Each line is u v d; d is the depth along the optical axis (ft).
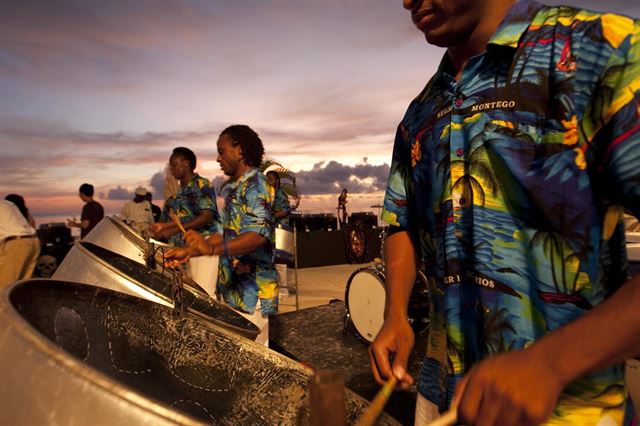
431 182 2.19
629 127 1.45
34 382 1.46
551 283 1.71
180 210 9.36
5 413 1.49
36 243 11.69
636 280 1.30
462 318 2.04
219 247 5.24
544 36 1.74
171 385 3.15
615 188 1.52
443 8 1.95
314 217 27.63
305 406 2.75
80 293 2.90
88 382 1.41
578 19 1.68
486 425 1.35
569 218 1.65
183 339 3.28
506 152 1.77
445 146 2.06
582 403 1.68
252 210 5.57
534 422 1.31
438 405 2.32
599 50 1.57
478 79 1.92
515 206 1.78
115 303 3.13
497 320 1.85
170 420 1.35
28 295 2.35
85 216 17.51
